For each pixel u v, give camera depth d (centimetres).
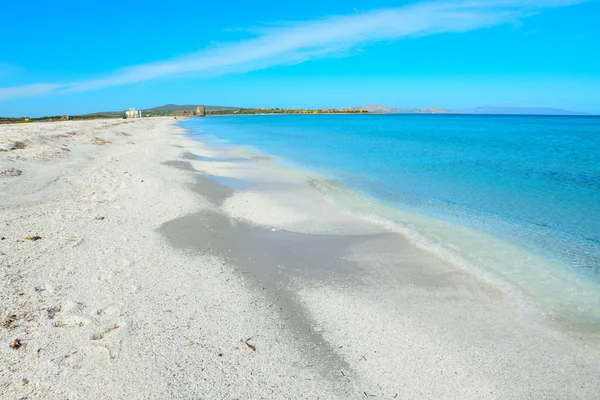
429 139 3775
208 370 419
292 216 1041
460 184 1455
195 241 826
